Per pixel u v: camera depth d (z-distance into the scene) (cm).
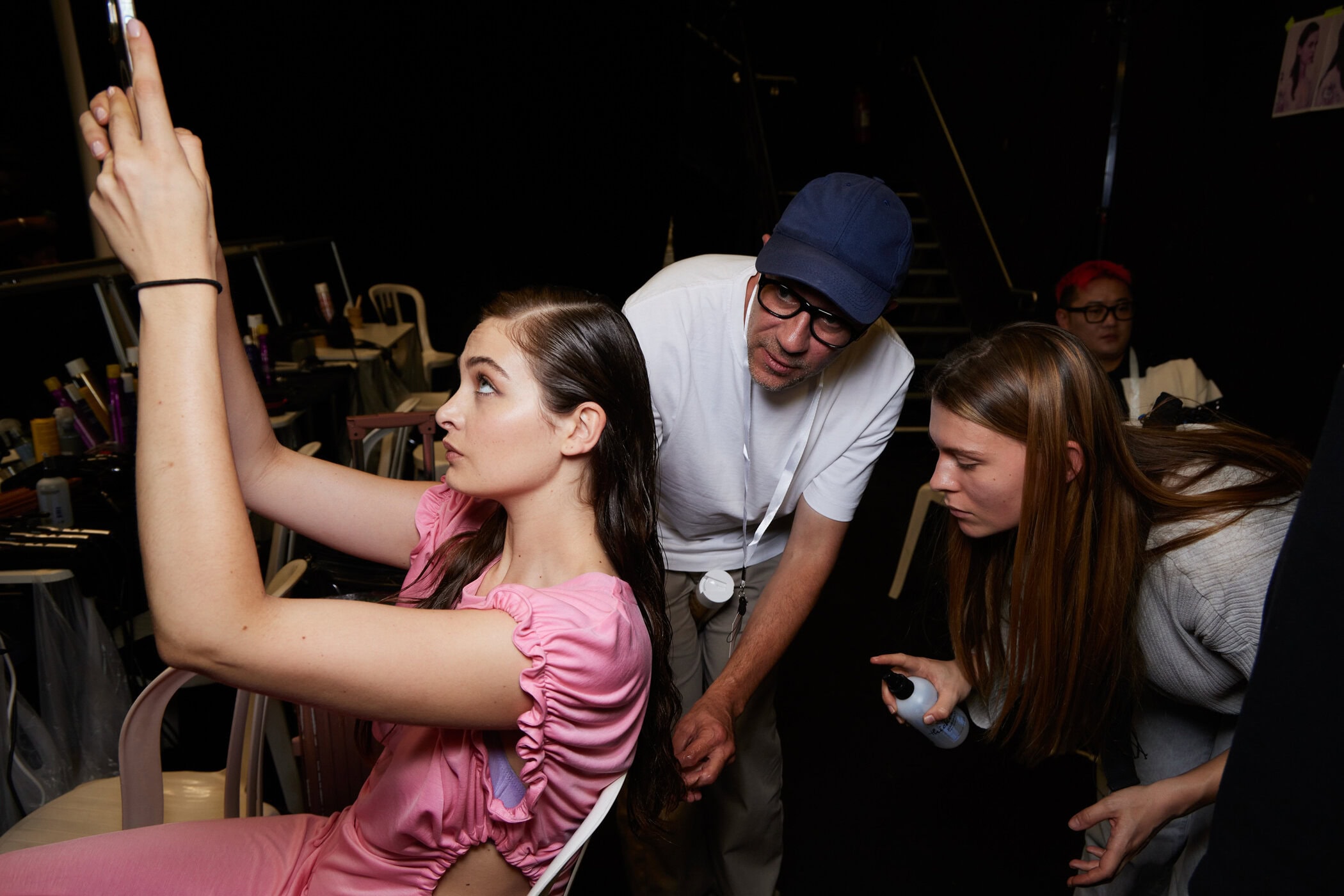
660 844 174
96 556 196
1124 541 114
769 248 129
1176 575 112
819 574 160
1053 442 110
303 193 654
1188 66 425
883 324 157
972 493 119
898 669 141
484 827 81
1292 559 57
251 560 65
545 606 76
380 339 508
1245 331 383
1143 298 466
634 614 82
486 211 777
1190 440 120
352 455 261
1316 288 341
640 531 88
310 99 659
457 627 72
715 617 175
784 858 214
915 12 806
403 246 762
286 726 176
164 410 64
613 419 84
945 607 153
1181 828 138
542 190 790
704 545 169
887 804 238
